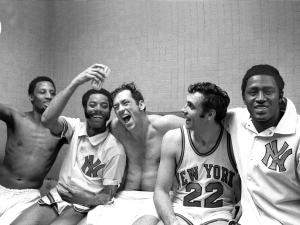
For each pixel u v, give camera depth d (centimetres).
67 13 251
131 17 229
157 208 126
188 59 211
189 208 129
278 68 189
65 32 251
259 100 108
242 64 197
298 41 186
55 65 253
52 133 167
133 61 227
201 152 131
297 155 105
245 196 115
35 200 161
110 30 236
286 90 187
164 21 218
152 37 221
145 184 155
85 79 143
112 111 230
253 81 109
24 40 230
